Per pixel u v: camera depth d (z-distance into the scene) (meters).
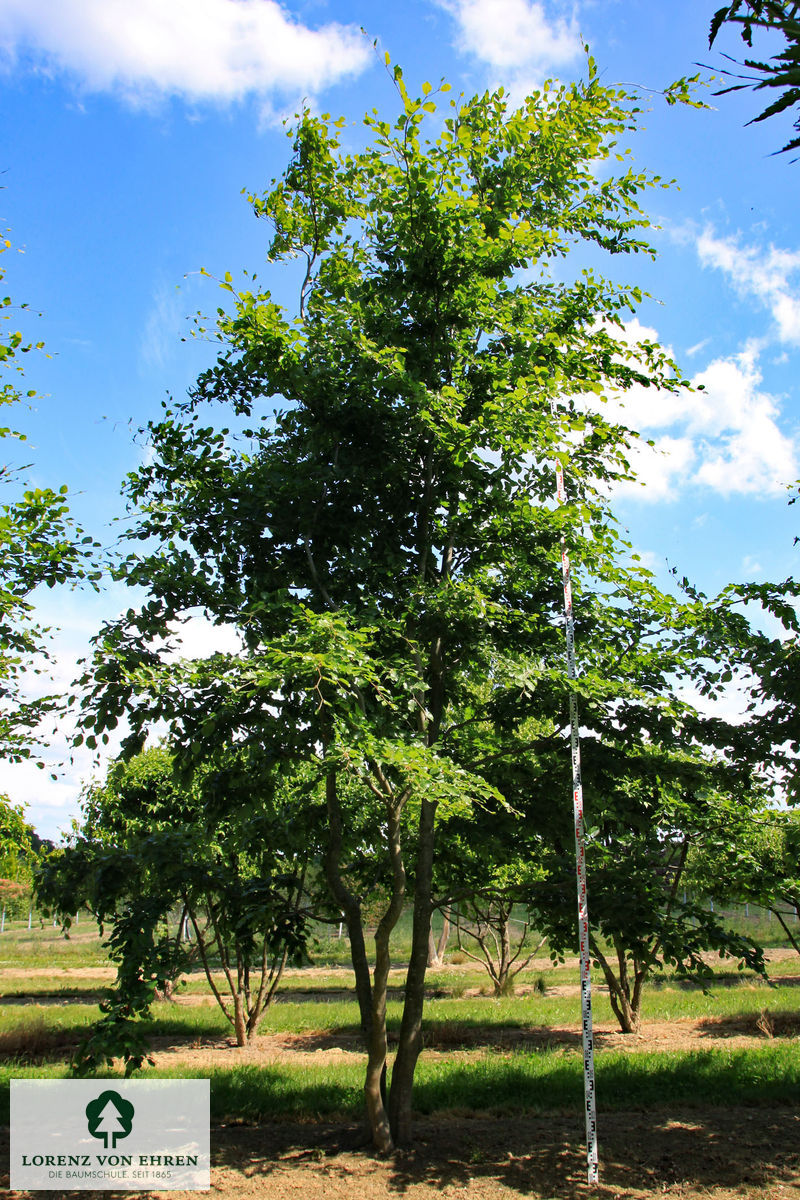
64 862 8.41
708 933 7.14
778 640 7.04
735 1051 10.32
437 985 20.06
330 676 5.54
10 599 8.19
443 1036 12.19
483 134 7.66
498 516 7.49
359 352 6.67
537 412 6.60
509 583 7.58
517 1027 13.56
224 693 5.94
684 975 7.02
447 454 7.44
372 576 7.33
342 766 6.29
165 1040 12.95
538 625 7.68
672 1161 6.46
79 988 21.06
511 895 7.71
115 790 12.72
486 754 8.39
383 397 7.32
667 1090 8.62
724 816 10.53
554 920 7.76
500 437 6.79
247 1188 5.99
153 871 7.88
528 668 6.62
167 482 7.29
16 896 36.66
